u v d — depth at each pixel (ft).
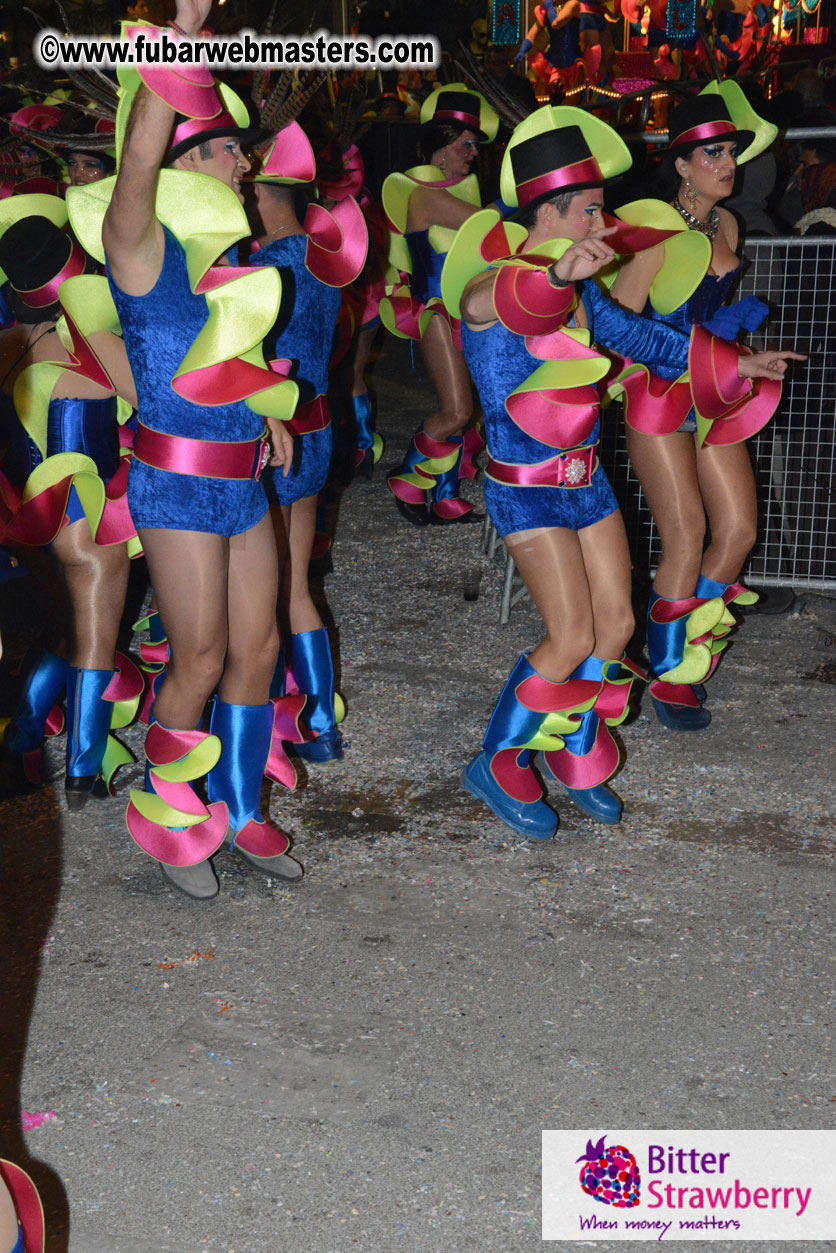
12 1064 8.37
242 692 10.43
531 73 37.99
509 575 16.29
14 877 10.75
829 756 12.78
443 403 19.57
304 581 12.50
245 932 9.90
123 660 12.08
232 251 9.63
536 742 11.16
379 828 11.54
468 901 10.29
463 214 18.38
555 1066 8.29
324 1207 7.17
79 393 11.27
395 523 20.74
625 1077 8.18
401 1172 7.43
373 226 21.07
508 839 11.30
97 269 11.09
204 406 9.13
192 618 9.54
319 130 20.01
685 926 9.86
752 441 18.11
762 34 31.99
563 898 10.30
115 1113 7.91
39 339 11.29
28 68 14.16
